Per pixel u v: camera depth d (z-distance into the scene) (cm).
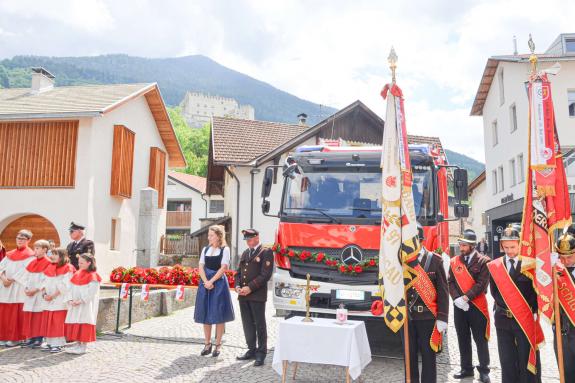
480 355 665
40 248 822
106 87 2200
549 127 487
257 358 734
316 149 902
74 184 1706
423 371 548
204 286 783
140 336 927
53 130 1741
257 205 2320
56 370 685
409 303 552
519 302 524
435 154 862
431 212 783
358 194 809
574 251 523
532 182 500
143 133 2186
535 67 502
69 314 781
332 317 823
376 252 759
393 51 565
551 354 832
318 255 764
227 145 2480
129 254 2031
